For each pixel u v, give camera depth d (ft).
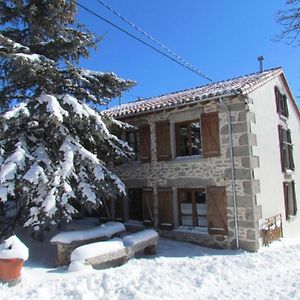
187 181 43.70
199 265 31.19
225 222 40.40
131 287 24.02
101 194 38.06
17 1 36.01
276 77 51.06
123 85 40.70
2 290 23.98
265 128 44.88
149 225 47.16
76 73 38.09
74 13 38.70
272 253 36.76
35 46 38.29
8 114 32.24
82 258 29.66
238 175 39.91
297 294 23.35
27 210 35.96
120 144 42.60
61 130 35.53
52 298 22.91
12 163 32.14
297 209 54.08
